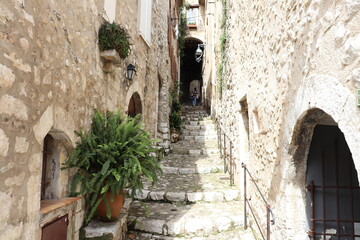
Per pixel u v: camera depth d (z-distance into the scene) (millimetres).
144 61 5559
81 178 2396
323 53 1578
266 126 2791
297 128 2020
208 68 11953
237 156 4469
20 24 1547
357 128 1260
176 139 8070
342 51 1386
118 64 3439
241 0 4156
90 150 2484
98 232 2465
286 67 2199
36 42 1731
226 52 6090
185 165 5715
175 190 4211
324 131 2246
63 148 2342
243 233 3197
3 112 1399
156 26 6809
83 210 2598
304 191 2209
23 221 1594
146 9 5535
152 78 6430
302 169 2191
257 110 3180
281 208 2299
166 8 8430
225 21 6316
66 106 2227
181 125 8758
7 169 1438
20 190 1563
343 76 1377
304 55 1848
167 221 3230
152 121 6465
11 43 1459
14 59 1487
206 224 3182
